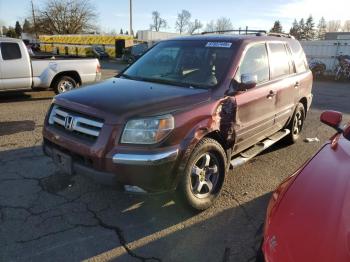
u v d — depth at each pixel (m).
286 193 2.48
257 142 4.99
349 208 2.17
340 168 2.60
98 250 3.24
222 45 4.57
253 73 4.63
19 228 3.52
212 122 3.74
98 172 3.35
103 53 35.41
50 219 3.69
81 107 3.56
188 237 3.47
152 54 5.02
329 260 1.88
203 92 3.90
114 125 3.29
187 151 3.47
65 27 60.25
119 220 3.71
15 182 4.48
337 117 3.48
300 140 6.76
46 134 3.87
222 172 4.02
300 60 6.20
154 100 3.58
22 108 9.02
